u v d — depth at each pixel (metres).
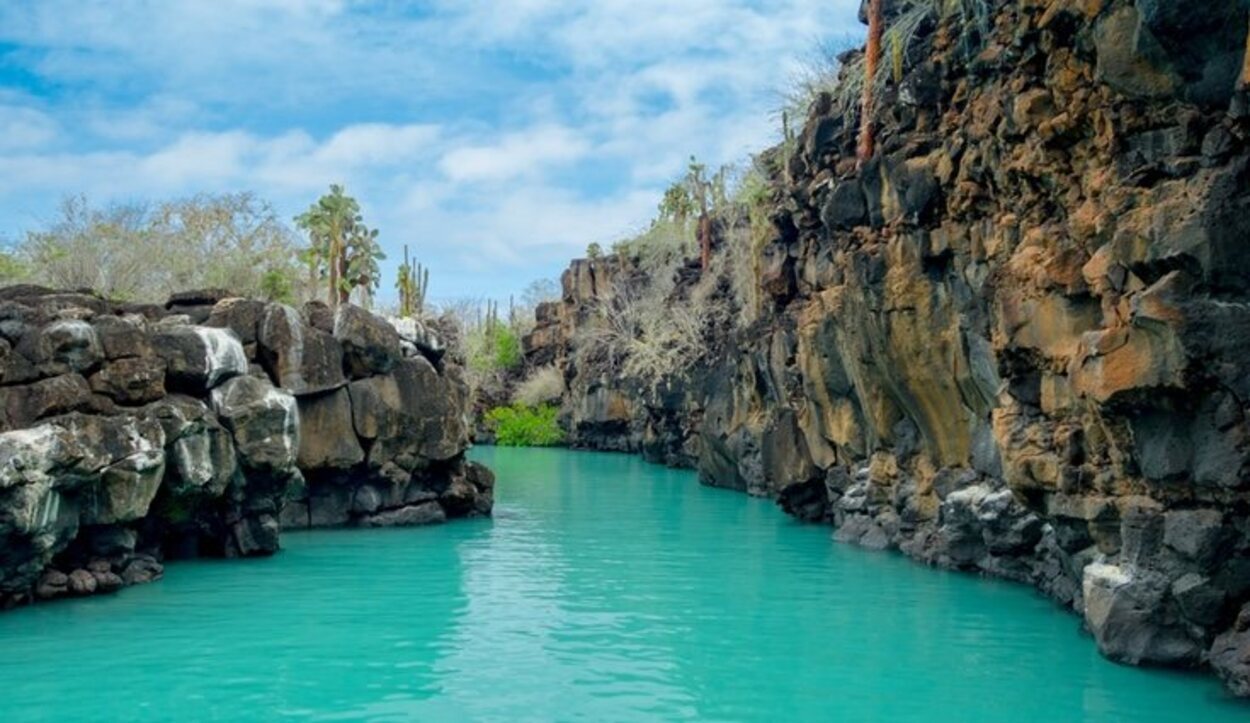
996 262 16.23
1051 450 13.80
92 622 15.12
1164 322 10.24
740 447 36.31
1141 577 11.72
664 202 65.12
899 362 19.62
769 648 13.53
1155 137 11.20
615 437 65.38
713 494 36.25
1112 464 12.23
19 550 15.35
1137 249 10.77
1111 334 10.96
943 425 19.45
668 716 10.84
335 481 26.23
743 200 42.62
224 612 15.76
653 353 52.66
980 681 11.91
